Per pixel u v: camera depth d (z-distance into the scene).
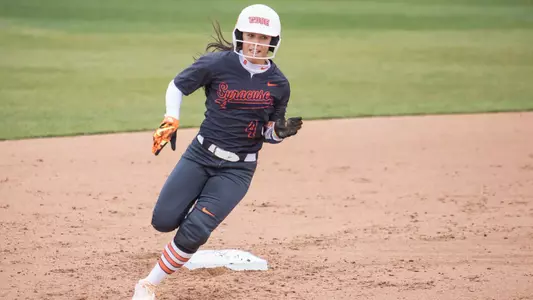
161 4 112.56
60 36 81.62
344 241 27.03
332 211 30.66
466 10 117.00
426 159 39.19
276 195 32.81
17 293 21.94
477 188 34.09
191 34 85.38
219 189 20.19
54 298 21.61
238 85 19.70
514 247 26.52
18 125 44.94
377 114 50.28
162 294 21.77
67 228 27.98
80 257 25.03
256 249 26.12
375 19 105.00
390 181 35.19
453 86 60.94
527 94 57.94
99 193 32.44
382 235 27.72
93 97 53.53
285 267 24.38
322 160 38.84
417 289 22.62
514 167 37.75
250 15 19.55
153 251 25.73
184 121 46.97
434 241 27.11
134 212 30.08
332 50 78.50
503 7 121.31
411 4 124.75
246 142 20.23
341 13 110.81
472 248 26.38
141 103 51.94
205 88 20.47
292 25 97.62
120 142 41.56
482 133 45.16
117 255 25.28
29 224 28.33
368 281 23.22
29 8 102.81
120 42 78.81
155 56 70.94
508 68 69.75
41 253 25.34
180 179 20.30
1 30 84.69
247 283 22.89
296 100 54.38
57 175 35.00
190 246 20.00
